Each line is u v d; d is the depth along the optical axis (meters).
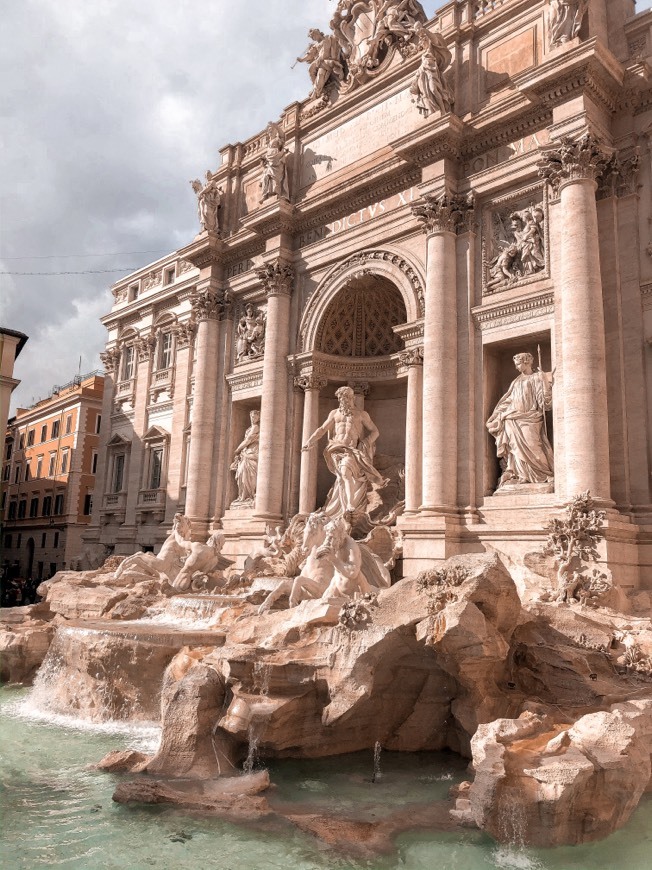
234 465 33.56
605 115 22.84
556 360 22.17
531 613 16.27
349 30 32.16
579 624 15.95
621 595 18.77
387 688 15.10
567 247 21.56
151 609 23.08
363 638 14.38
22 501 69.62
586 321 20.86
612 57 21.89
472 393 24.30
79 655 18.67
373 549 25.05
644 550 20.39
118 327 46.50
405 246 27.59
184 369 40.09
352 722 14.77
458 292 25.20
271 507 30.08
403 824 11.36
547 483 22.39
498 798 10.67
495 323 24.28
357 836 10.84
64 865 9.92
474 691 14.20
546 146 22.53
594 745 11.46
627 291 21.91
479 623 13.57
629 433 21.25
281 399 30.83
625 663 14.80
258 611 19.33
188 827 11.23
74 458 61.50
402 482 29.16
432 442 23.98
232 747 14.09
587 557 19.31
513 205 24.75
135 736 16.36
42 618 25.62
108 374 46.72
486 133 25.12
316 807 12.11
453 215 25.53
